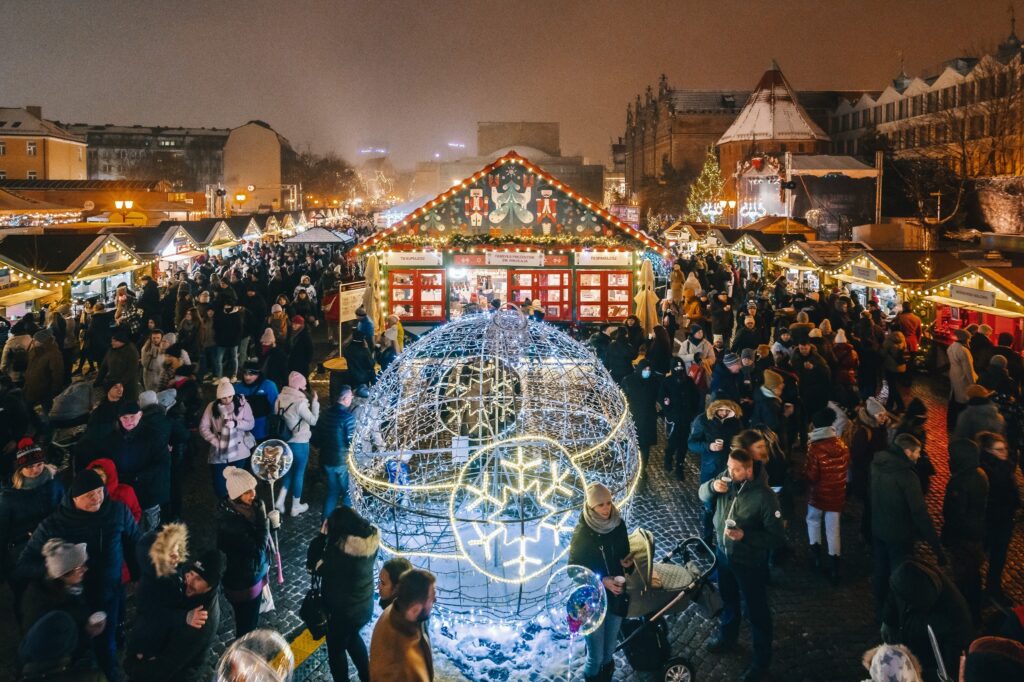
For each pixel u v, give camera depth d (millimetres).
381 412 8430
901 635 5363
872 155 65125
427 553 7328
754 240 32281
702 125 99500
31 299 19109
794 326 14164
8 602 7820
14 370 13719
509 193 21062
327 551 6000
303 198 116750
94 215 44156
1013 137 50219
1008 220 39688
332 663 6055
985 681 3730
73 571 5344
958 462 7164
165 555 5207
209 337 17172
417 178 103062
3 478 9469
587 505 6133
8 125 71375
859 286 22953
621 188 135000
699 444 8812
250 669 3988
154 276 28594
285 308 19891
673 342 18109
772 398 9430
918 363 18219
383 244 20906
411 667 4715
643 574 6496
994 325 16750
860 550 8914
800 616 7504
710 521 8703
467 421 9195
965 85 67750
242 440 9062
